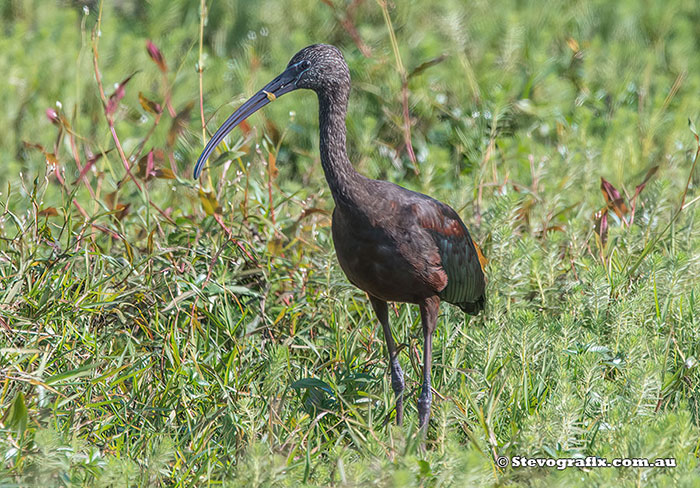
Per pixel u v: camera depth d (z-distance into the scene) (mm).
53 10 19906
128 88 16344
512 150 14805
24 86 16031
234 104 15664
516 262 10586
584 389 8484
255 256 10836
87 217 11391
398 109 15727
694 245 10766
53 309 9070
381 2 14273
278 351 8594
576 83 17375
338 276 10844
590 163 13766
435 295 9148
